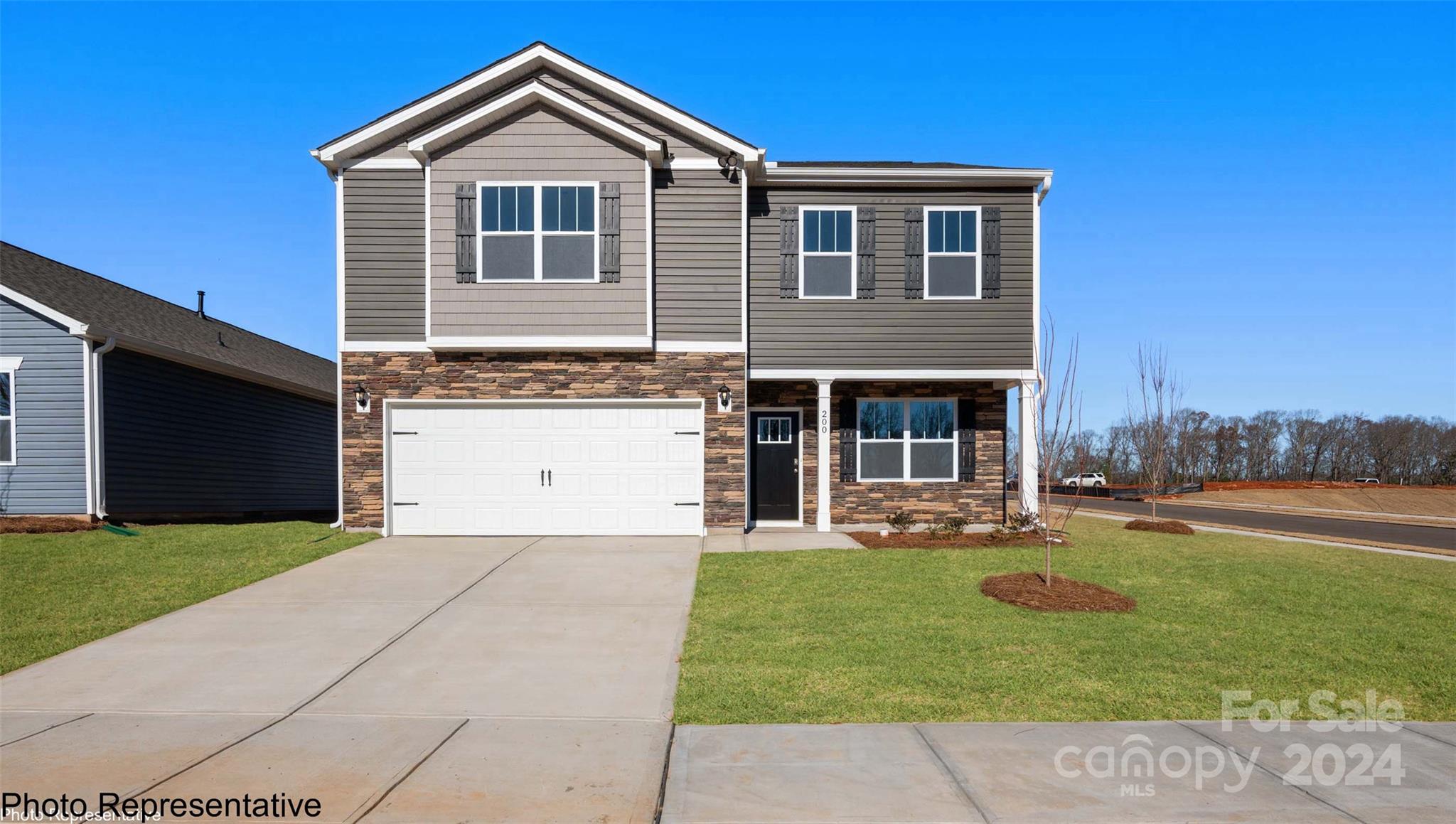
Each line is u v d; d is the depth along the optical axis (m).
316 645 7.60
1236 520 23.39
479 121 13.15
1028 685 6.46
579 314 13.29
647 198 13.34
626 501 13.62
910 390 15.45
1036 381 14.41
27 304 14.36
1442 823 4.32
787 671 6.79
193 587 9.71
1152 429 31.45
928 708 6.01
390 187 13.52
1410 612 8.69
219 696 6.25
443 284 13.22
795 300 14.38
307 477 23.03
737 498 13.67
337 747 5.27
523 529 13.51
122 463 15.17
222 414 18.67
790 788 4.68
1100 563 10.94
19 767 4.89
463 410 13.55
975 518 15.40
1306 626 8.12
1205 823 4.29
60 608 8.72
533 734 5.53
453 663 7.09
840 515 15.27
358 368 13.45
